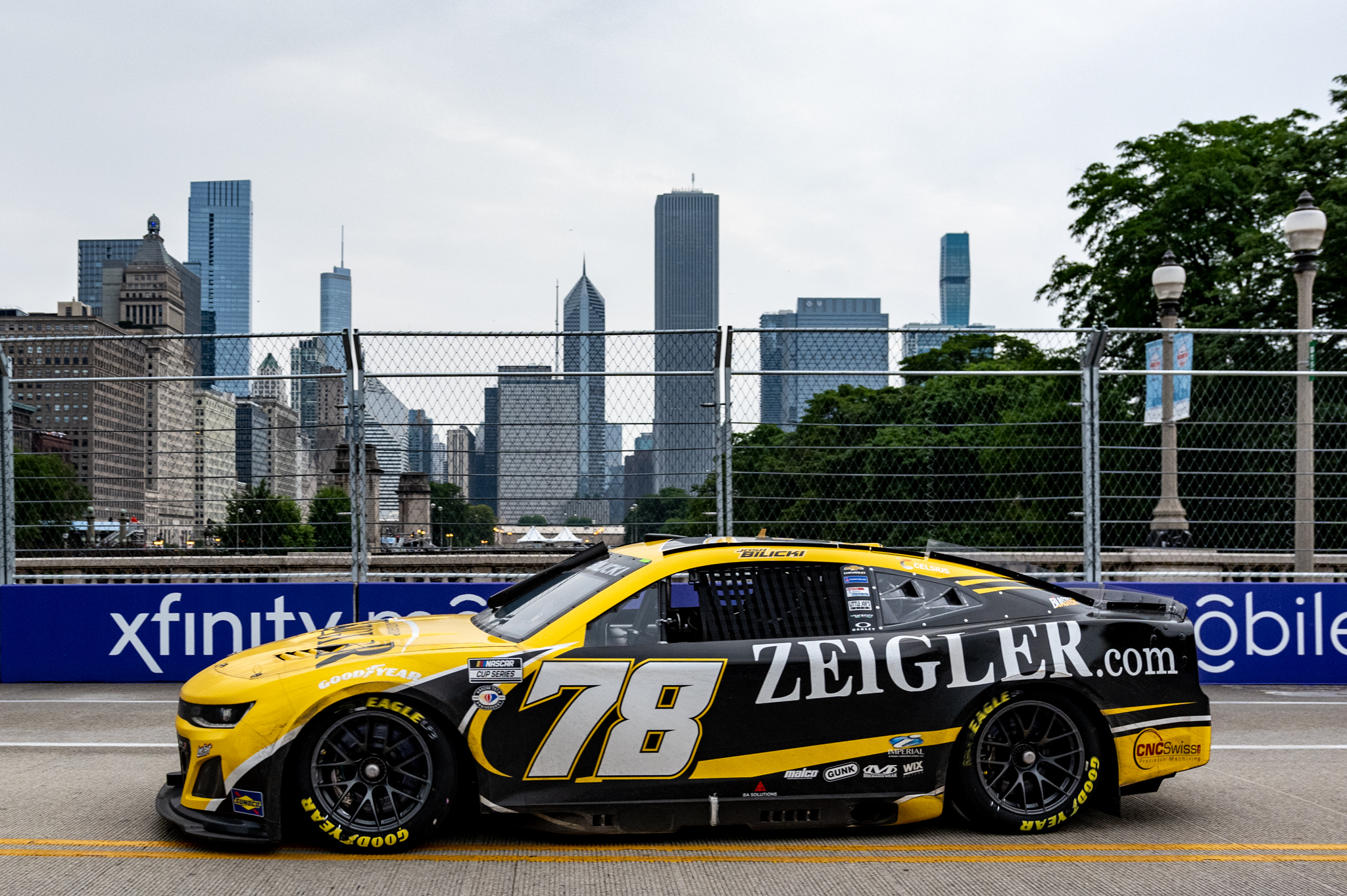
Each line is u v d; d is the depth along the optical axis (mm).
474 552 9508
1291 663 9625
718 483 9367
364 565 9438
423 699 4488
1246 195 31469
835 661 4793
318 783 4469
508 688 4562
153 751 6641
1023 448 9727
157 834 4801
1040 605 5172
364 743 4504
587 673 4617
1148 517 10172
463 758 4637
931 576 5164
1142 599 5465
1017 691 4938
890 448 9508
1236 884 4324
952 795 5062
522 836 4836
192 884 4137
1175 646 5148
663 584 4867
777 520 9438
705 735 4664
